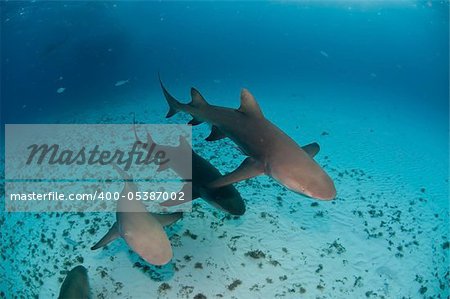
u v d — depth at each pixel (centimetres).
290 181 442
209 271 754
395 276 804
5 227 978
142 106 1927
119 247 819
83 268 601
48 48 3014
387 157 1377
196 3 4675
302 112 1780
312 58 3244
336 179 1147
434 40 4194
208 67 2870
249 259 787
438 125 1872
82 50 3086
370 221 962
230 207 616
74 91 2491
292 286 739
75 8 3066
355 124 1681
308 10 4691
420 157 1425
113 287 726
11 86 2833
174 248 799
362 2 4547
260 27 4241
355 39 3997
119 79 2631
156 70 2838
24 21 2891
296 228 886
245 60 3097
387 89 2491
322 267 790
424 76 3209
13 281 794
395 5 4278
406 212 1034
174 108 761
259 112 561
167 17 4353
